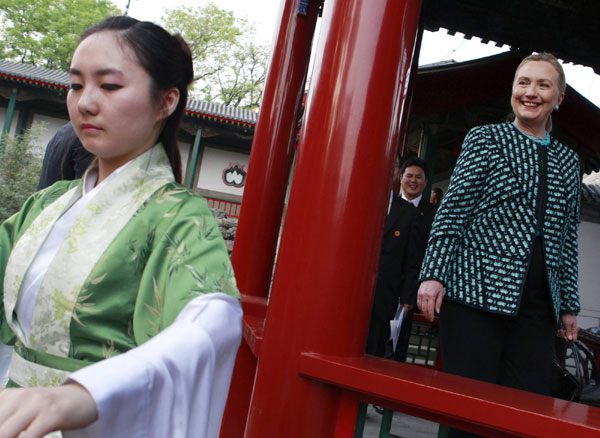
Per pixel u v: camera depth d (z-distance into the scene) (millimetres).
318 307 1546
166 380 719
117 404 661
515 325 1956
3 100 23344
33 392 608
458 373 1873
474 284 1896
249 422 1602
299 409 1530
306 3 3070
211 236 945
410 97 5117
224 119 21766
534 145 1979
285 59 3062
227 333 835
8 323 1046
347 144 1568
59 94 22125
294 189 1646
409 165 3840
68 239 976
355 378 1432
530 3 4766
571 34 4938
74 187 1149
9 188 15953
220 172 23766
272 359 1579
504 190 1924
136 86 991
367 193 1562
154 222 969
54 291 954
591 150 7406
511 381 1946
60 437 918
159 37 1015
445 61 8859
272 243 2980
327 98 1611
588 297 12484
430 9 5039
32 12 37438
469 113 8070
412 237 3676
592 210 12594
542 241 1921
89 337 941
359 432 1536
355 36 1597
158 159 1055
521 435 1213
